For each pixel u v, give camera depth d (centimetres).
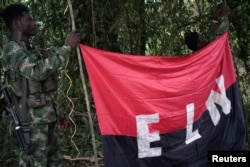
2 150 501
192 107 384
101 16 502
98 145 518
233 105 419
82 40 527
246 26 620
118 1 510
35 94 318
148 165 363
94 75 343
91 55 342
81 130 553
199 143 390
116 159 346
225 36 413
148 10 569
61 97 539
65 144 524
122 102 351
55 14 533
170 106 371
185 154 381
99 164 485
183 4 600
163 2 567
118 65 352
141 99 359
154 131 364
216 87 407
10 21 326
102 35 531
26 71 307
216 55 405
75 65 548
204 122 396
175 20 579
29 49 327
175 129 376
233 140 414
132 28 549
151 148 363
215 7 585
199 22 621
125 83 353
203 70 394
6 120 548
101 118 342
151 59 364
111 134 345
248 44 642
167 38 575
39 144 324
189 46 494
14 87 320
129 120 353
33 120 319
